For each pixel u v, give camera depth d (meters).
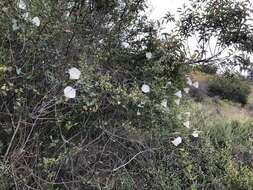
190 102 4.63
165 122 3.72
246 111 10.27
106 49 3.65
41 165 2.96
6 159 2.90
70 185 3.22
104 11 3.65
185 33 4.21
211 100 6.77
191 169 4.13
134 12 3.84
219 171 4.48
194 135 4.02
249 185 4.55
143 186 3.62
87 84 3.09
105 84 3.25
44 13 3.22
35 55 3.16
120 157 3.56
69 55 3.29
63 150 3.19
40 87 3.13
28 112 2.96
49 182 2.93
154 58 3.89
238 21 4.13
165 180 3.70
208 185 4.21
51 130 3.20
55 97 2.96
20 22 3.09
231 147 5.36
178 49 3.96
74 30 3.28
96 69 3.46
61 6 3.35
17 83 3.06
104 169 3.40
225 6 4.14
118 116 3.52
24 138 2.97
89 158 3.35
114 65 3.72
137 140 3.53
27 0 3.23
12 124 2.93
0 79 2.85
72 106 3.15
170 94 3.89
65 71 3.14
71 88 2.98
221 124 6.06
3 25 3.08
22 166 2.91
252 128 6.98
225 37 4.15
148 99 3.51
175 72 3.98
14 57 3.11
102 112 3.43
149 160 3.66
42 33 3.19
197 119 5.52
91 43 3.58
